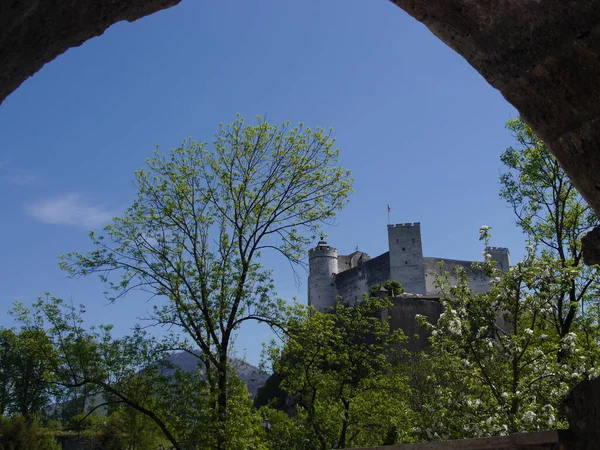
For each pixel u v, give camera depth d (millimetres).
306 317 18375
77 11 4344
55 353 16391
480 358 13680
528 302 13648
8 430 28891
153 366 16578
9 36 3977
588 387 5137
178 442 16453
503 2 4984
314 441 19109
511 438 5562
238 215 18719
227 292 17484
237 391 16891
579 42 4793
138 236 17922
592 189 5203
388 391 19547
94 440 27391
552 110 5273
